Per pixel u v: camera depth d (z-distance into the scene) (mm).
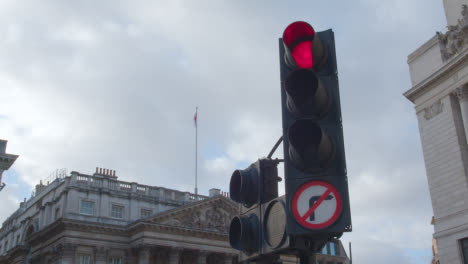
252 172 6312
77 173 67312
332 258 87625
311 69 5328
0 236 91125
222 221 73438
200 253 68812
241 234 6023
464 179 32656
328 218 4855
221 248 71312
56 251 62875
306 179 5074
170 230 66750
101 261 63156
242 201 6336
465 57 33219
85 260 62406
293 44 5512
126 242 66562
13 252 74500
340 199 4895
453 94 34844
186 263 69688
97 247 63562
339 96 5336
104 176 69562
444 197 34125
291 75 5266
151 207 71000
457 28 35219
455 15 36875
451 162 34062
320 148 4941
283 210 5445
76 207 64750
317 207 4938
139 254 63812
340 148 5105
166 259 67688
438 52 36594
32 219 76125
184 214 69438
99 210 66312
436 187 34969
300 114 5312
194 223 69875
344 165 5035
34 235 69500
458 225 32312
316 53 5367
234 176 6633
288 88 5270
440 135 35438
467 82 33281
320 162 5027
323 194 4965
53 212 69000
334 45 5559
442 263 33094
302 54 5465
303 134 5113
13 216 88125
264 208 5953
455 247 32250
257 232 6004
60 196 67812
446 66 34844
